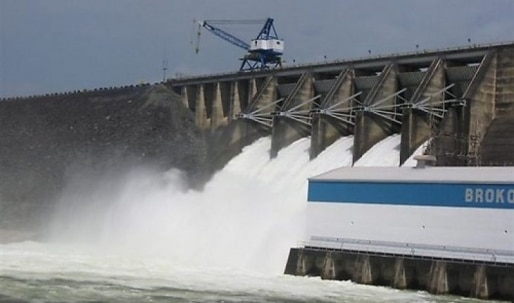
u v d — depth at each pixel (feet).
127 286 185.57
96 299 165.07
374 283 206.18
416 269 199.21
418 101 274.36
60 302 159.74
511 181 191.01
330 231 221.46
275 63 423.23
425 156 219.82
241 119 349.61
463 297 189.06
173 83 407.23
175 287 187.01
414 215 205.87
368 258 207.51
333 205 222.07
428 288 194.90
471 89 260.42
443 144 255.70
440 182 202.39
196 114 389.80
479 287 186.70
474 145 255.09
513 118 258.78
